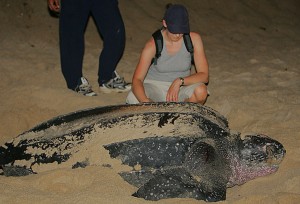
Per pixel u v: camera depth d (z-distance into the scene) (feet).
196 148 9.87
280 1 29.48
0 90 16.03
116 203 8.91
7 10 22.63
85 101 15.01
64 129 10.46
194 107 10.56
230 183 10.45
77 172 9.74
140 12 24.82
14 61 18.33
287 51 21.97
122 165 9.89
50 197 9.14
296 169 10.71
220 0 27.55
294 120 13.37
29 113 14.26
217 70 18.84
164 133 9.99
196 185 9.66
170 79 12.65
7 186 9.55
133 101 12.46
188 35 11.93
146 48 12.00
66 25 15.31
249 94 15.75
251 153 10.34
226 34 24.32
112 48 15.79
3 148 10.66
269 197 9.52
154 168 9.87
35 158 10.23
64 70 15.88
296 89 16.43
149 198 9.44
